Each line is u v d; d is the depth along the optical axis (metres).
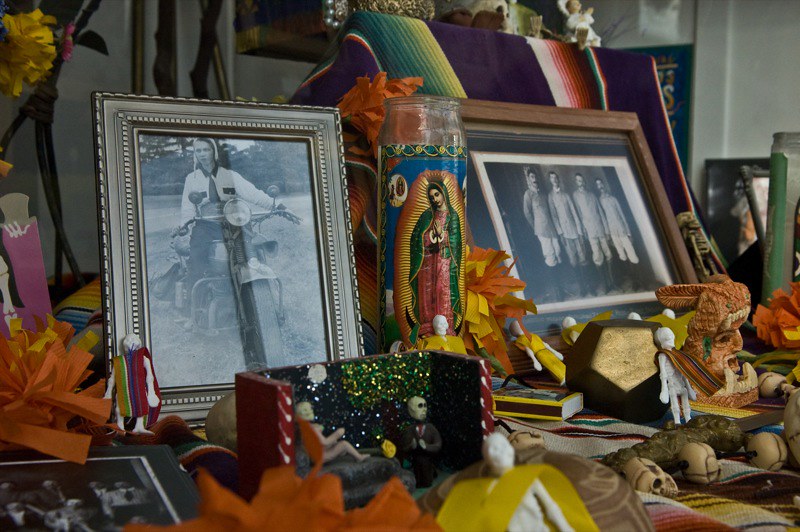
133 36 2.22
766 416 0.80
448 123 0.88
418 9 1.32
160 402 0.75
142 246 0.80
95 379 0.92
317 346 0.87
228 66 2.50
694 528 0.51
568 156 1.34
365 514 0.39
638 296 1.32
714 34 2.52
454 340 0.87
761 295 1.50
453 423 0.64
